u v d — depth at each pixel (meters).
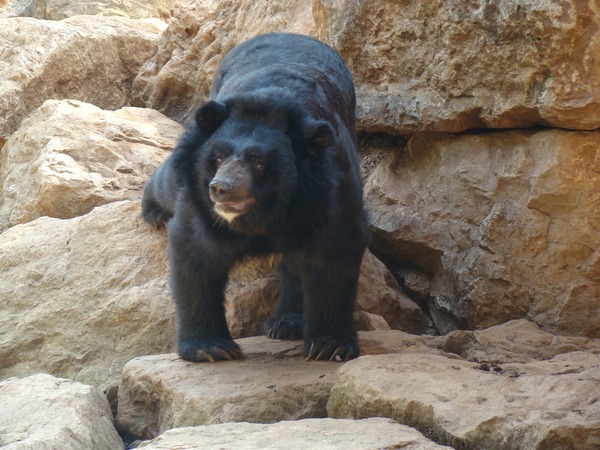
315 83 11.04
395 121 12.95
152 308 11.89
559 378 8.23
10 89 18.25
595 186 11.47
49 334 12.21
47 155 15.02
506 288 12.09
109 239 12.85
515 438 7.46
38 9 25.20
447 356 10.38
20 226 13.77
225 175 8.98
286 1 16.56
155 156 15.48
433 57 12.36
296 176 9.51
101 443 9.08
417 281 13.51
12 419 8.94
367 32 13.05
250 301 11.91
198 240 10.05
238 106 9.59
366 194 13.70
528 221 11.86
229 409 8.92
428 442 7.33
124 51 19.72
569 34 10.79
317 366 9.99
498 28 11.41
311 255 10.02
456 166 12.70
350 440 7.36
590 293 11.57
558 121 11.33
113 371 11.64
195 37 18.25
